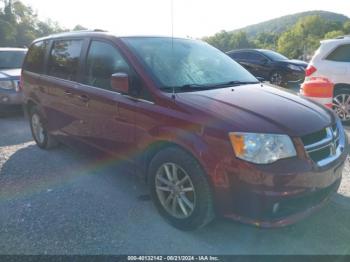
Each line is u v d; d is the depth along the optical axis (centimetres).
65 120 444
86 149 420
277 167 253
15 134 635
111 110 354
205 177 277
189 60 380
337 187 311
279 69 1240
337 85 691
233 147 259
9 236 305
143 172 338
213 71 383
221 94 319
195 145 275
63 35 467
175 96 306
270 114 280
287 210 269
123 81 322
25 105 552
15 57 905
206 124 274
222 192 267
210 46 446
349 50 679
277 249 284
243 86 362
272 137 259
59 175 436
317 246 286
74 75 420
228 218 274
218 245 290
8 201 369
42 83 483
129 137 339
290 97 335
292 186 256
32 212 345
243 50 1374
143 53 353
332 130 300
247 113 279
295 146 262
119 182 413
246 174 254
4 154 518
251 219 263
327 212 334
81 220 329
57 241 297
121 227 316
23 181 420
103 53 382
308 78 725
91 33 410
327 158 284
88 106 388
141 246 289
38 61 509
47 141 519
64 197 376
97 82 382
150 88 319
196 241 295
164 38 403
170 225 317
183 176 299
